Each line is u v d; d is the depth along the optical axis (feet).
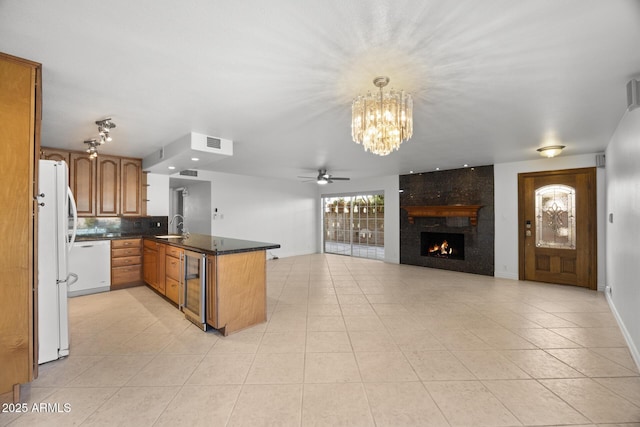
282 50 5.72
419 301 13.24
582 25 4.91
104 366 7.59
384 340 9.12
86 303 12.85
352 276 18.57
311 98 8.04
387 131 7.57
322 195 29.32
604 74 6.70
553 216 16.22
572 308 12.16
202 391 6.50
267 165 18.75
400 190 23.03
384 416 5.68
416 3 4.42
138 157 16.03
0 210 5.72
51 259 7.86
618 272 10.68
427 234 22.16
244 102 8.30
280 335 9.53
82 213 14.43
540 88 7.43
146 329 10.05
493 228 18.35
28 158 5.99
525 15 4.67
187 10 4.54
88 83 7.09
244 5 4.44
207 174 21.09
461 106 8.64
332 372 7.27
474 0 4.34
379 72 6.59
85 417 5.68
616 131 10.75
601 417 5.65
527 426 5.41
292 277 18.29
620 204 10.30
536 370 7.37
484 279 17.62
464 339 9.18
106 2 4.34
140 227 16.79
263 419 5.60
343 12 4.62
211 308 9.65
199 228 22.82
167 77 6.82
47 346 7.75
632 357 8.03
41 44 5.46
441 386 6.68
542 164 16.48
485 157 16.12
